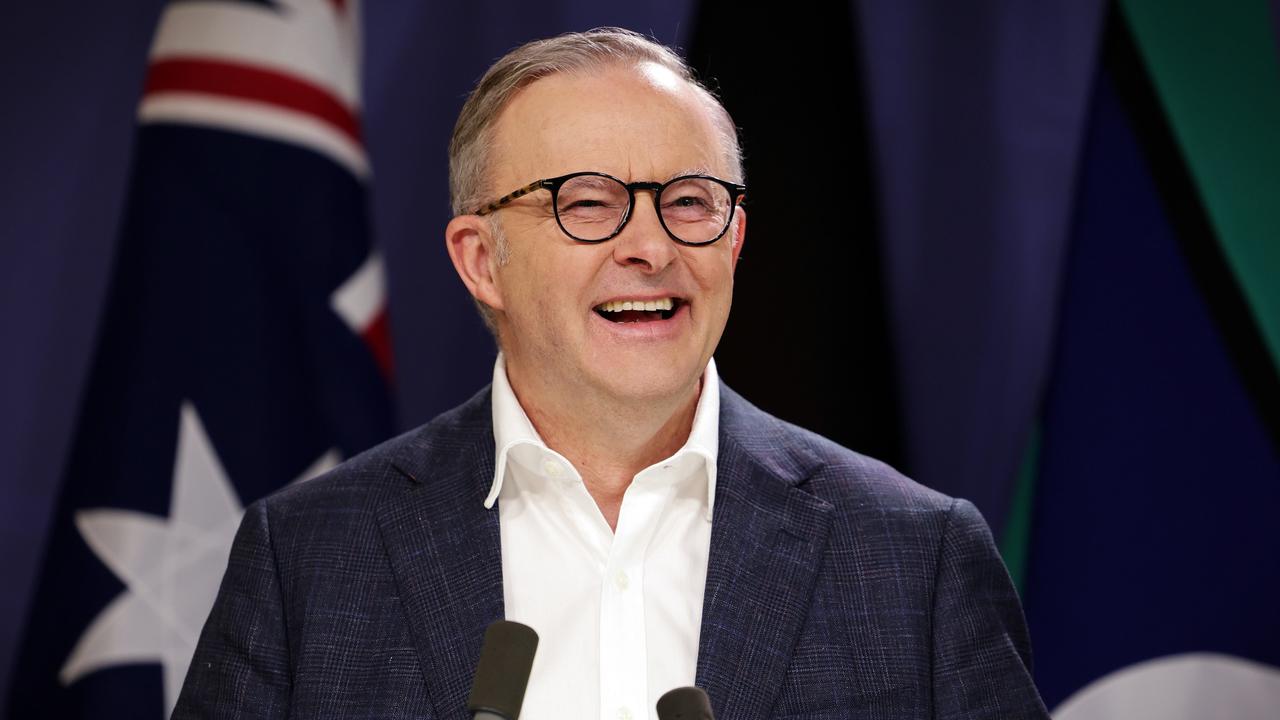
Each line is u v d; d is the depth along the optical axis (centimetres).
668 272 336
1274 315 650
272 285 638
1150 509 646
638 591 348
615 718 331
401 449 382
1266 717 635
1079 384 655
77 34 639
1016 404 636
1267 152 657
